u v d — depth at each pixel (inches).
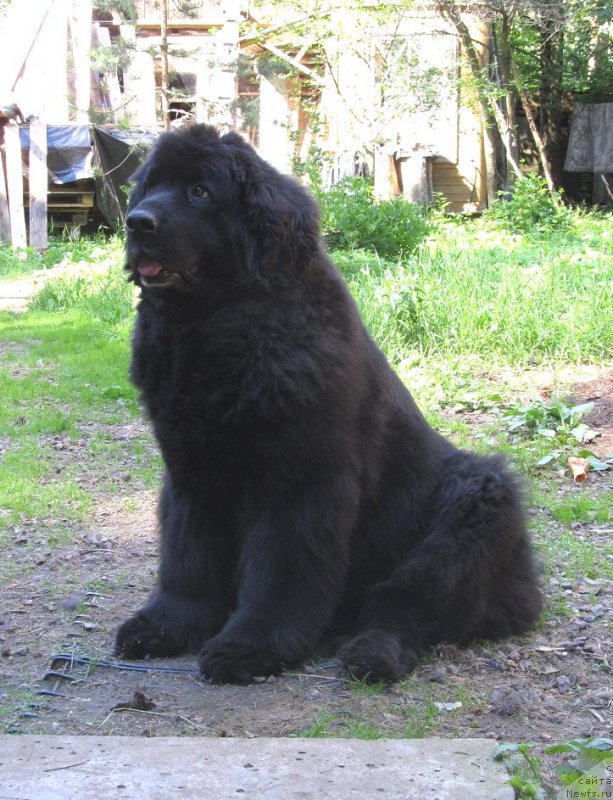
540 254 530.0
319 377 135.2
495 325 350.0
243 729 121.8
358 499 144.6
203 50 768.3
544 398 305.7
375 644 136.9
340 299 145.9
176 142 142.9
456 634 148.7
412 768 105.2
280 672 139.3
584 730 122.6
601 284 390.0
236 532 145.6
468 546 145.9
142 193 148.2
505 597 153.3
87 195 743.7
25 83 754.2
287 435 134.8
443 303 360.5
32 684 137.5
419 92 781.9
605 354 346.9
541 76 916.0
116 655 147.3
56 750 109.2
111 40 796.6
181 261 135.2
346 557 144.3
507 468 158.1
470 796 99.6
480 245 599.5
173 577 149.2
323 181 691.4
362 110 794.2
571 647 150.5
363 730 120.1
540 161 935.0
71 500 231.6
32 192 691.4
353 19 765.9
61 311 472.4
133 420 305.3
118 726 123.1
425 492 155.9
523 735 120.8
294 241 139.3
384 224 531.2
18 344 408.8
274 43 826.8
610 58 947.3
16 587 177.5
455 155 848.9
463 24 790.5
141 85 775.1
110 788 100.4
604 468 248.7
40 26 751.7
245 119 697.0
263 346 135.0
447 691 134.3
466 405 303.4
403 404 160.1
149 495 237.5
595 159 911.7
